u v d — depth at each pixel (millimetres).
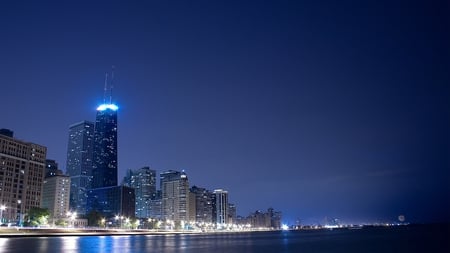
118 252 111312
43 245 130000
